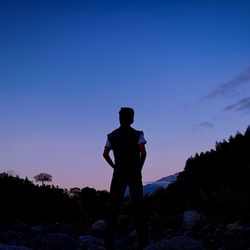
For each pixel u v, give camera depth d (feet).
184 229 29.58
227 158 42.63
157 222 32.91
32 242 24.25
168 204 39.04
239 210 30.55
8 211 41.60
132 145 19.39
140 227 18.88
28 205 44.32
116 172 19.16
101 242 27.25
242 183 37.42
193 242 15.99
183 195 40.60
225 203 32.22
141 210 19.02
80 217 44.50
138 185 19.13
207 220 30.35
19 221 41.24
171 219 31.89
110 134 19.79
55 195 48.88
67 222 44.78
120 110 19.95
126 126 19.74
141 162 19.40
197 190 41.14
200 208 33.83
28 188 46.65
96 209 46.39
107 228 18.86
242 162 40.16
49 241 24.02
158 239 28.58
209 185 40.81
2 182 43.98
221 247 22.22
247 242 21.54
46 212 45.44
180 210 36.42
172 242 15.92
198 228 29.09
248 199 32.50
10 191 43.52
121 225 32.91
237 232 24.27
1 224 37.78
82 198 51.26
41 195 46.98
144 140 19.60
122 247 26.81
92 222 42.11
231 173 39.96
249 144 42.11
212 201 33.63
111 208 19.01
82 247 24.53
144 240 18.75
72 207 47.52
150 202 40.88
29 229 37.29
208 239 25.14
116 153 19.38
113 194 19.06
